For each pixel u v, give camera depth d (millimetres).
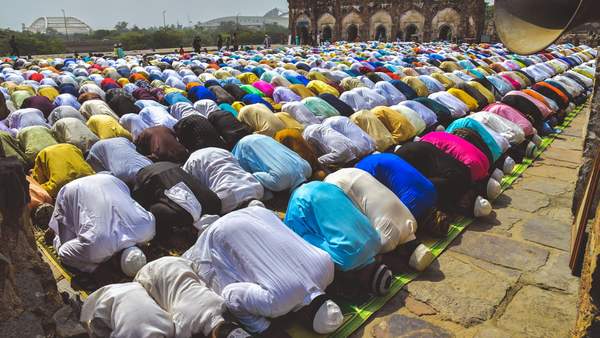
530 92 10148
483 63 18391
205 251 3648
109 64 19141
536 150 8344
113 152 5895
